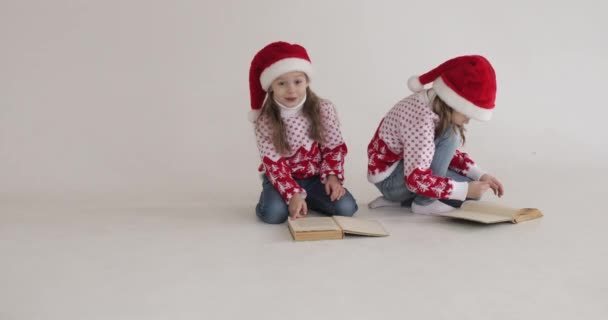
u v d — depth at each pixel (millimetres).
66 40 2650
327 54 2789
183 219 1919
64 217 1944
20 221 1896
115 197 2219
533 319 1148
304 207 1818
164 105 2701
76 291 1311
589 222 1793
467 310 1191
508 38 2857
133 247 1617
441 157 1860
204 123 2711
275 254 1546
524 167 2553
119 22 2674
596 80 2883
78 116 2654
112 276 1397
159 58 2703
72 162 2506
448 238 1662
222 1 2719
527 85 2873
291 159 1933
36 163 2484
